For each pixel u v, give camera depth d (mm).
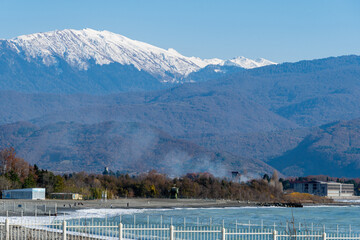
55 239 88062
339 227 185500
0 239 83125
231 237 124500
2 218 138875
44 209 192125
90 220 159125
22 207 189750
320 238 123188
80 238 91500
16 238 85375
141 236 106500
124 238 99250
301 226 177500
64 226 74062
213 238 120500
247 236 128500
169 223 170000
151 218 190500
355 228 180750
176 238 112000
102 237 94750
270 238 123812
